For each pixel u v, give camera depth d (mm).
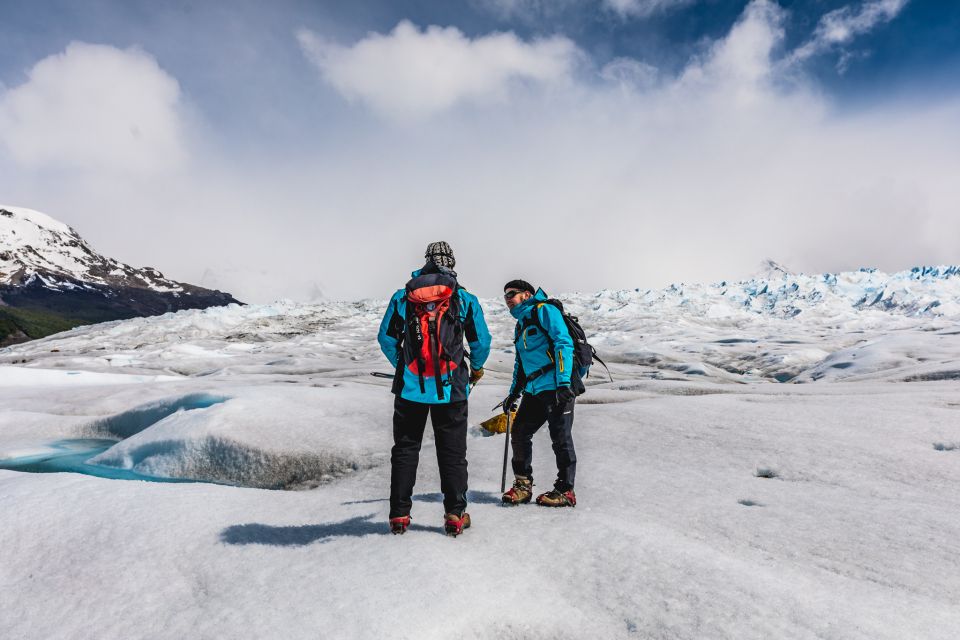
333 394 7547
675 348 24062
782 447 4527
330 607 1962
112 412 9242
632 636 1893
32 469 6465
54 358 23688
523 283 3549
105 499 3254
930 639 1752
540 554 2449
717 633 1832
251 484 5410
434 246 2900
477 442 5453
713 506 3229
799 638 1776
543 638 1922
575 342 3328
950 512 2988
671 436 5133
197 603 2150
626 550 2420
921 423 4957
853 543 2613
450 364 2656
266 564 2385
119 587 2328
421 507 3275
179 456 5961
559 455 3297
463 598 2016
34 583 2430
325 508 3215
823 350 20984
